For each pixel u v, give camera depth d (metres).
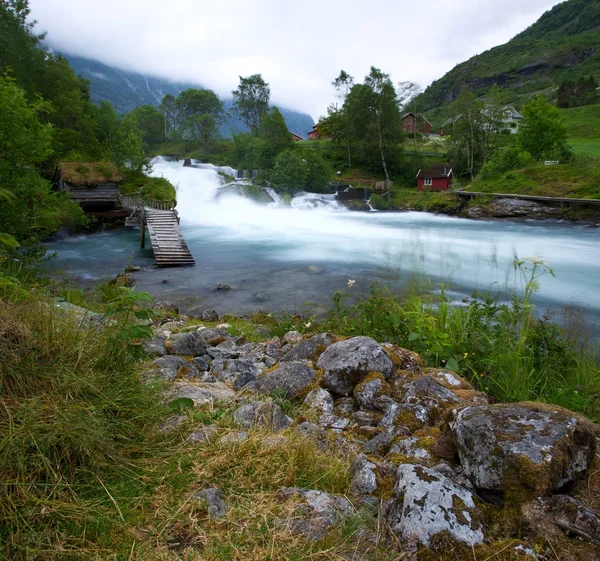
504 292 13.12
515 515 2.01
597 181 34.72
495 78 193.12
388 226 32.38
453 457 2.51
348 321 7.25
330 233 28.17
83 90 46.91
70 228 25.31
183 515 2.03
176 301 12.53
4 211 9.53
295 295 13.23
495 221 34.78
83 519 1.87
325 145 75.12
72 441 2.17
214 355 5.20
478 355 5.10
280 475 2.40
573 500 2.01
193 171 55.06
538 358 5.30
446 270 16.44
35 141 9.52
